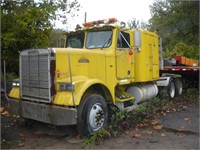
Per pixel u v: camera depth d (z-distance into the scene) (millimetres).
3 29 9766
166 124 6691
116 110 6598
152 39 8906
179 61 13102
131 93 8180
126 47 7441
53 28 11828
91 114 5684
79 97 5418
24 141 5570
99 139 5438
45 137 5832
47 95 5617
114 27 7012
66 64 5828
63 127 6426
